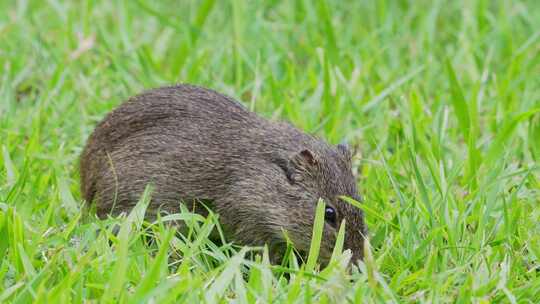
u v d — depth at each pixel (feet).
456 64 62.69
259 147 43.34
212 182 43.32
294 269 37.17
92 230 38.83
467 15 67.62
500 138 48.49
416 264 39.78
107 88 58.75
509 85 58.70
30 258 36.96
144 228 42.50
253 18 67.82
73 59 60.08
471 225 43.29
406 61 64.95
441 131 50.80
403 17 71.10
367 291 35.76
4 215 37.78
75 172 49.01
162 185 43.70
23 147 49.49
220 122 44.45
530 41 61.62
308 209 41.78
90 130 53.42
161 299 33.37
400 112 55.26
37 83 59.77
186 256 37.32
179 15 70.69
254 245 43.04
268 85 58.08
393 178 46.21
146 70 59.67
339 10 72.38
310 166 41.93
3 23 66.74
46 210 42.57
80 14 69.77
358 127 54.24
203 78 58.95
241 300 34.12
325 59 55.72
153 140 44.37
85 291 35.06
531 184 47.09
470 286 35.99
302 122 53.31
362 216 41.91
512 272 38.75
